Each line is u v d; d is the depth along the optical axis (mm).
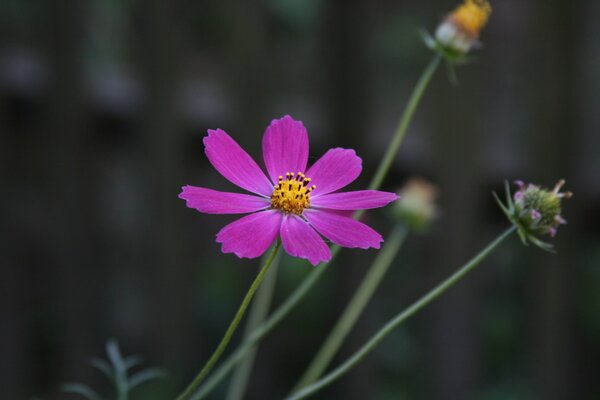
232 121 909
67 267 965
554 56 848
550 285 874
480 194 871
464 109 851
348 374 938
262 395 958
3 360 1036
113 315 1085
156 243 941
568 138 856
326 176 460
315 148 909
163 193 929
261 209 445
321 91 911
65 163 946
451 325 886
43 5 924
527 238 459
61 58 930
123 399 507
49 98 939
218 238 430
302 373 1043
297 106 980
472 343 892
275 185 451
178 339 963
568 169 858
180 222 936
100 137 955
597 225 867
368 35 888
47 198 959
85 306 974
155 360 968
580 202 859
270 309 987
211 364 406
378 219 1073
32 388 1084
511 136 1018
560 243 865
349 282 921
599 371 1014
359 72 892
